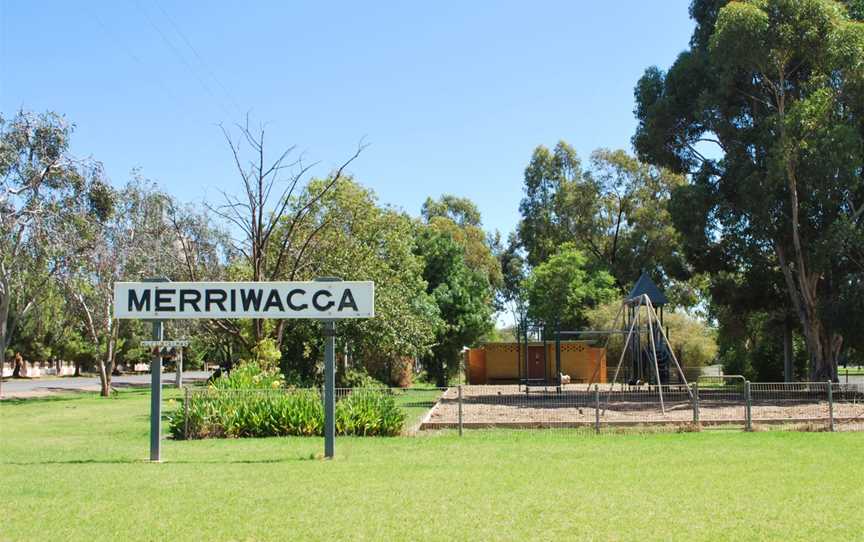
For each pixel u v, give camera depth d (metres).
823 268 27.56
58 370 80.69
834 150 25.36
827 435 14.61
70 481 9.63
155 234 35.25
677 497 8.33
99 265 33.81
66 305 38.16
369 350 30.27
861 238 26.17
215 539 6.66
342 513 7.62
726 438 14.20
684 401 23.83
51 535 6.83
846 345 31.38
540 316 48.69
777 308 34.72
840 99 26.39
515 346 43.53
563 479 9.59
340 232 27.20
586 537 6.61
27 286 34.22
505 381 43.34
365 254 28.06
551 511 7.64
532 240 57.41
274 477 9.88
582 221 54.03
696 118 31.02
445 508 7.82
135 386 48.59
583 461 11.27
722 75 28.33
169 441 14.76
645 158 34.59
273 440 14.59
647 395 27.00
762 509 7.68
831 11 25.42
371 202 30.45
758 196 27.80
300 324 27.00
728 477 9.67
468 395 29.27
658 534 6.70
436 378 46.62
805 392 25.31
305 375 27.61
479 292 48.22
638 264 52.03
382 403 15.70
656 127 32.56
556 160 57.22
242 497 8.48
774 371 38.81
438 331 42.72
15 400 32.81
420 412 22.08
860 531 6.77
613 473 10.06
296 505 8.02
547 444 13.59
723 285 34.88
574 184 54.56
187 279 32.91
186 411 15.41
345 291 12.08
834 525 6.98
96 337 36.81
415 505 7.98
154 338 12.15
